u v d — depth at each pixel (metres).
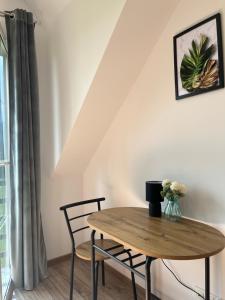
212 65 1.50
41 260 2.34
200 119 1.59
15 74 2.13
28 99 2.20
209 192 1.55
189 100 1.66
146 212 1.83
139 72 2.04
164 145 1.85
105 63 1.82
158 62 1.88
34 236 2.24
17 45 2.13
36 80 2.27
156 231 1.43
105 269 2.51
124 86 2.07
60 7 2.18
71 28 2.09
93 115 2.16
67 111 2.20
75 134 2.22
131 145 2.15
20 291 2.17
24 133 2.17
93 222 1.61
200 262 1.62
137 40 1.80
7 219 2.30
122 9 1.57
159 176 1.90
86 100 1.99
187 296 1.71
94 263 1.63
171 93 1.79
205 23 1.53
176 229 1.46
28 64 2.21
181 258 1.12
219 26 1.46
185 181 1.70
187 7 1.66
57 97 2.33
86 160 2.65
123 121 2.23
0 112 2.28
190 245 1.24
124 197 2.25
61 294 2.12
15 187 2.18
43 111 2.53
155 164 1.93
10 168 2.21
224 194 1.47
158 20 1.75
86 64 1.93
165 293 1.88
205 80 1.54
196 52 1.59
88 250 1.95
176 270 1.79
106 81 1.94
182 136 1.71
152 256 1.15
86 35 1.92
